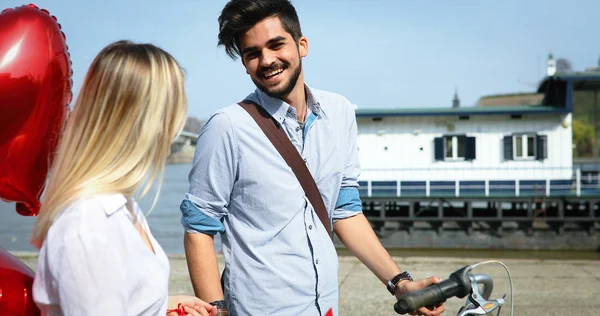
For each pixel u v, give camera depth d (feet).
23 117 6.75
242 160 7.88
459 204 97.09
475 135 75.61
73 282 4.84
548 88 78.84
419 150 76.38
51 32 6.90
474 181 75.56
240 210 8.01
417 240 74.74
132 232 5.18
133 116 5.30
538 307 19.69
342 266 26.23
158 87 5.39
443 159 75.92
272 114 8.05
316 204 8.01
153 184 5.55
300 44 8.28
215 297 7.74
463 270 6.69
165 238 90.99
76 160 5.24
